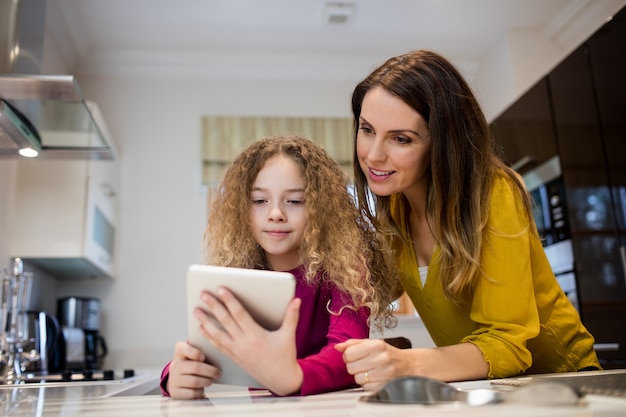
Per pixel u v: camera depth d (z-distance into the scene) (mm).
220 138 3682
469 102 1084
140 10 3244
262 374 720
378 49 3758
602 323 2355
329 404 620
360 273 982
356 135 1229
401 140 1049
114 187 3406
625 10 2211
